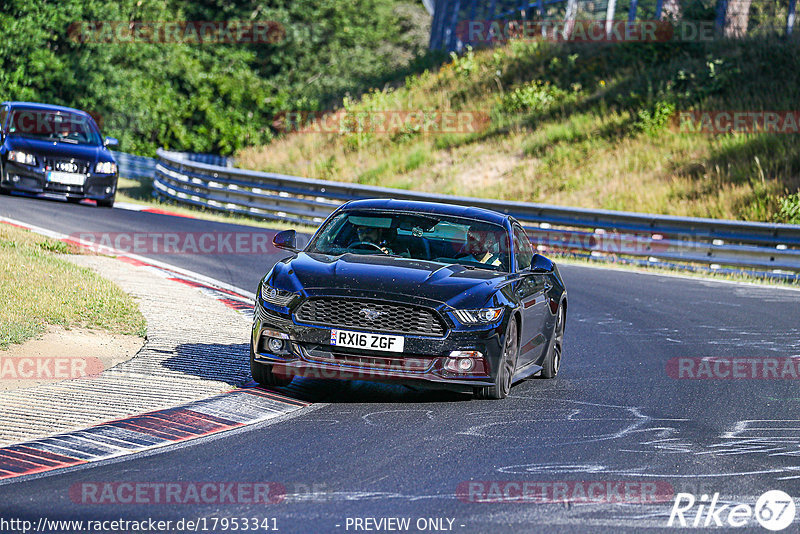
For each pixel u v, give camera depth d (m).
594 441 25.73
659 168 100.88
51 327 35.38
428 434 25.61
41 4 144.62
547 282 35.06
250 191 96.94
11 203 75.31
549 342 34.72
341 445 24.09
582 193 99.44
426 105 131.38
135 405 26.73
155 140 165.88
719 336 45.66
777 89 110.12
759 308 55.34
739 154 98.06
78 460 21.84
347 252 31.67
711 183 93.88
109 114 151.25
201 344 35.88
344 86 182.25
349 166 117.81
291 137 132.75
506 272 31.61
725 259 72.50
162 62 167.38
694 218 73.88
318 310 28.47
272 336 28.81
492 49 146.25
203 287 49.28
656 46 126.94
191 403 27.34
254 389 29.66
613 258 76.94
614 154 105.88
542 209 81.19
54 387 28.09
